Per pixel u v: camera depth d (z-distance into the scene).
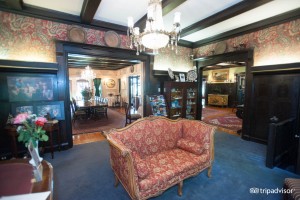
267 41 3.73
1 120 2.97
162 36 2.08
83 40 3.57
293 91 3.32
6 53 2.97
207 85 11.23
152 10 1.92
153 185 1.70
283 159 2.96
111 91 11.30
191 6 3.12
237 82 9.62
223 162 2.93
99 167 2.76
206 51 5.25
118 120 6.53
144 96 4.78
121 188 2.20
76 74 10.34
